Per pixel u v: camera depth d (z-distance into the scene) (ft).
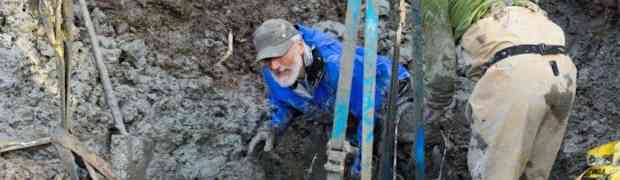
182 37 13.47
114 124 11.85
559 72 9.92
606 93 15.26
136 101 12.41
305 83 11.19
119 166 10.89
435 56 10.13
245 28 14.05
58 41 10.59
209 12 13.89
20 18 11.85
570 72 10.08
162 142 12.32
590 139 14.62
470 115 10.34
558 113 10.25
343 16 14.79
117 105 11.32
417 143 10.16
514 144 9.84
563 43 10.22
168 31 13.43
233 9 14.11
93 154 10.87
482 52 10.11
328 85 11.19
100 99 12.07
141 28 13.26
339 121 9.04
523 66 9.76
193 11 13.76
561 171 14.17
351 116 12.03
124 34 13.06
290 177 12.95
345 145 9.50
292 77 10.89
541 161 10.64
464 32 10.28
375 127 11.85
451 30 10.20
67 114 10.72
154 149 12.19
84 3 11.43
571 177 14.14
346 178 12.62
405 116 11.56
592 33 15.90
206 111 12.91
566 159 14.25
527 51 9.84
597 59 15.67
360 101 11.09
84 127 11.71
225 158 12.69
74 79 11.96
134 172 11.07
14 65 11.44
